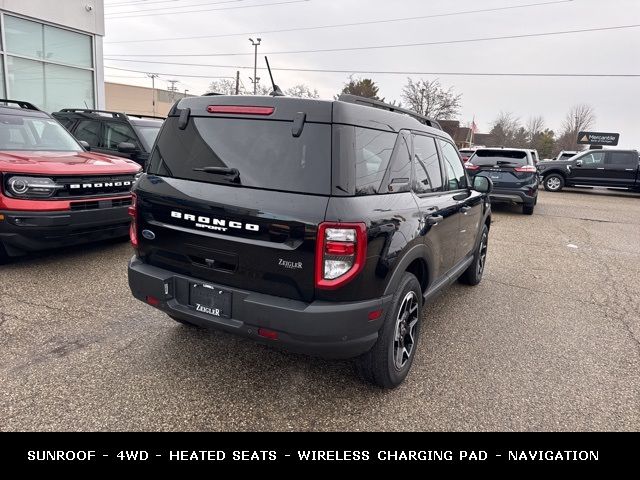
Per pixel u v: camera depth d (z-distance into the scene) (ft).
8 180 15.16
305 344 8.13
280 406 9.25
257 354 11.22
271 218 8.07
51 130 20.17
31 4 37.78
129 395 9.29
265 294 8.45
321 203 7.91
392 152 9.61
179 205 9.15
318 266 7.91
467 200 14.12
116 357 10.72
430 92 147.23
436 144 12.49
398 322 9.70
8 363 10.19
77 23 42.06
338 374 10.55
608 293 17.92
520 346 12.67
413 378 10.66
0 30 36.09
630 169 56.13
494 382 10.65
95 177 16.94
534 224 33.94
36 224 15.46
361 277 8.13
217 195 8.68
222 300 8.79
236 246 8.52
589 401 10.03
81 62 43.80
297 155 8.23
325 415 9.07
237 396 9.49
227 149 8.89
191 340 11.73
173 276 9.47
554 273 20.54
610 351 12.60
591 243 27.76
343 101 8.47
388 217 8.78
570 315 15.28
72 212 16.15
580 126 207.41
